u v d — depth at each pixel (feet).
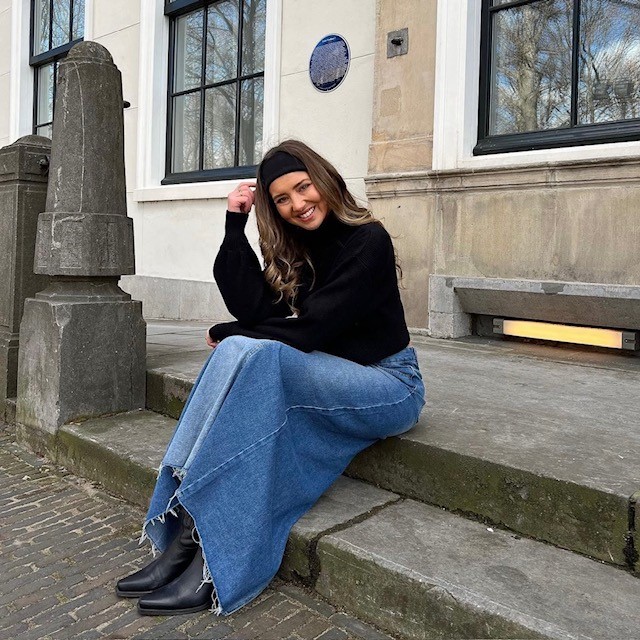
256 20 19.61
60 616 5.34
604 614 4.42
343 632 5.08
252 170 19.29
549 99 13.14
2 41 30.07
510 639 4.34
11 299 10.94
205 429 5.14
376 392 5.90
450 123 13.67
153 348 12.76
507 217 12.87
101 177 9.34
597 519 5.20
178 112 22.38
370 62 15.97
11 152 10.80
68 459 8.93
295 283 6.15
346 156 16.62
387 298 6.06
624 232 11.37
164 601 5.29
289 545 5.78
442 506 6.23
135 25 22.77
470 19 13.52
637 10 11.88
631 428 7.03
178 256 21.35
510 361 11.30
